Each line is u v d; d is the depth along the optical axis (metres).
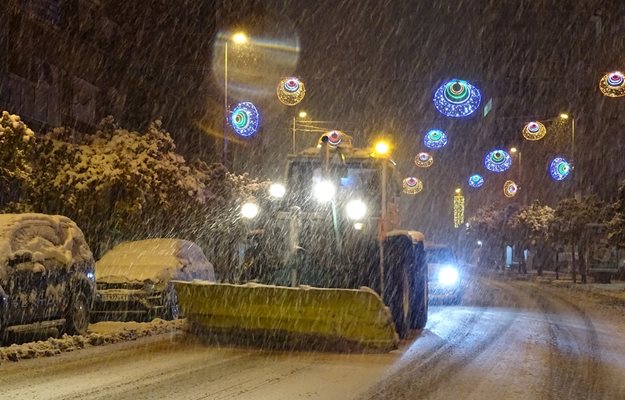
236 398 8.30
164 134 21.56
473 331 15.27
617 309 22.05
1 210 17.95
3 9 24.69
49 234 12.66
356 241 12.70
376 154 13.25
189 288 12.43
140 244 17.12
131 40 34.38
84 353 11.54
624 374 10.40
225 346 12.37
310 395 8.52
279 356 11.38
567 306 22.95
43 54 27.25
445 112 17.84
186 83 40.31
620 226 26.27
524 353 12.20
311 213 12.77
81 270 13.23
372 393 8.72
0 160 15.68
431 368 10.55
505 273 53.00
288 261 12.56
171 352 11.67
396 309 13.30
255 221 12.97
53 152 19.27
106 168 19.20
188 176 22.11
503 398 8.62
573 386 9.44
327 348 12.01
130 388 8.77
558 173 40.88
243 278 12.76
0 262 11.03
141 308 15.28
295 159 13.50
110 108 32.81
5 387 8.78
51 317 12.44
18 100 25.67
